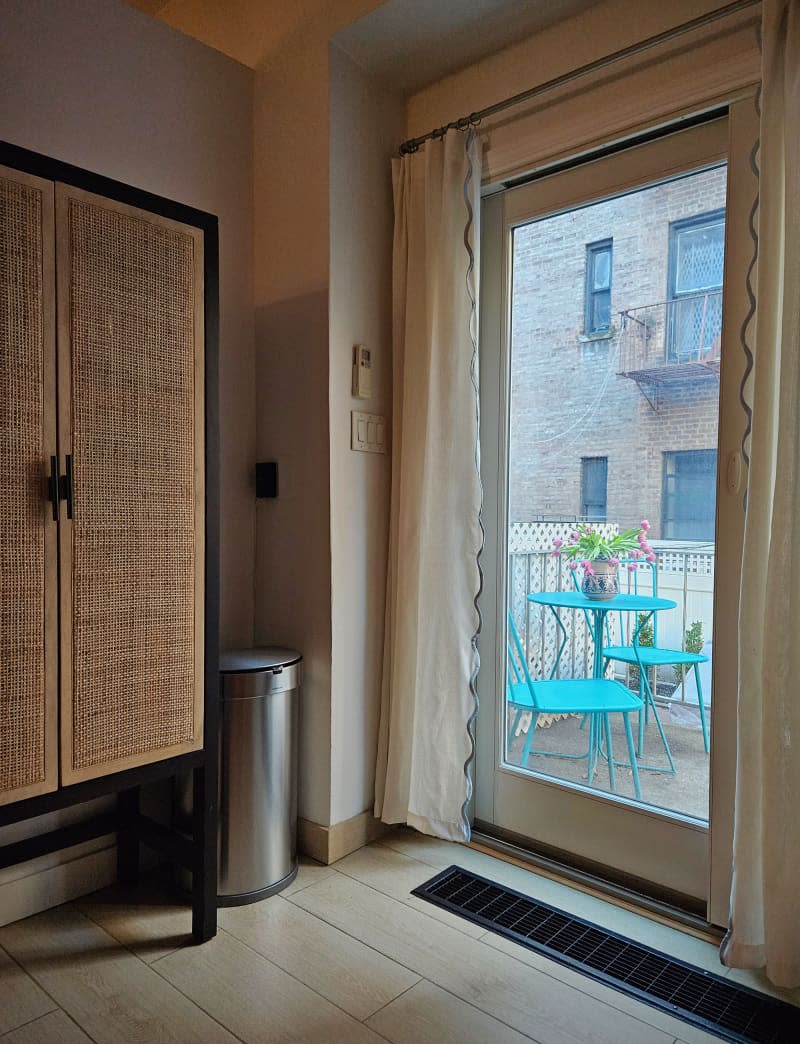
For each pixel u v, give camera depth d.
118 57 2.01
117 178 2.01
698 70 1.77
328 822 2.20
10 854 1.70
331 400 2.16
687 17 1.80
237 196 2.33
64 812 1.96
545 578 2.24
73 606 1.53
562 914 1.90
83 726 1.56
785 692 1.53
